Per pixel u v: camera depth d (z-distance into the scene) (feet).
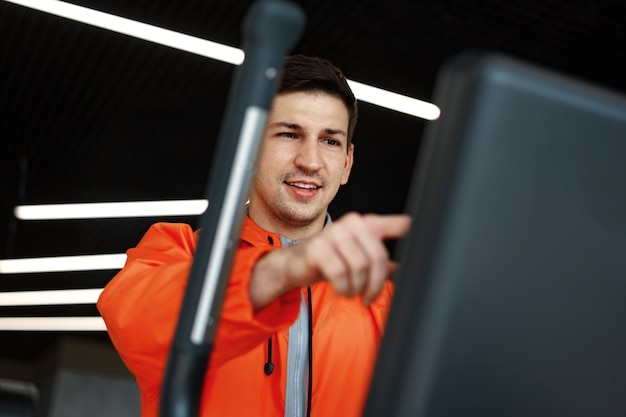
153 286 2.54
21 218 25.61
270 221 4.28
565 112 1.26
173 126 20.59
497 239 1.25
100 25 17.16
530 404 1.31
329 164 4.21
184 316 1.47
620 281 1.31
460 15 16.07
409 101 18.84
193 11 16.61
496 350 1.27
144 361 2.57
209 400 3.75
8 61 19.12
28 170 23.39
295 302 1.90
